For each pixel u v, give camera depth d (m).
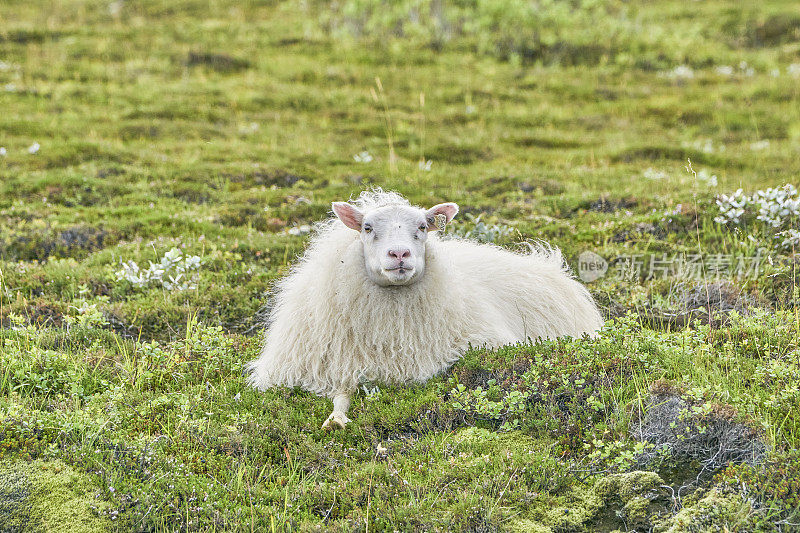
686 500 11.34
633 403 13.20
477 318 16.64
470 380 15.00
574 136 42.19
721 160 37.19
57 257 24.38
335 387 15.63
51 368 15.86
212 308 20.36
